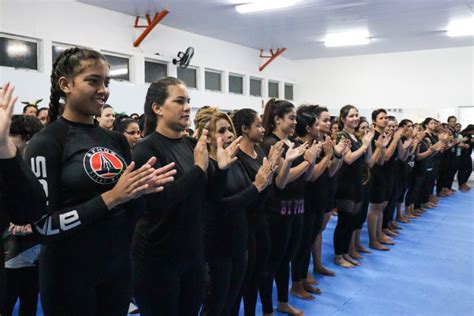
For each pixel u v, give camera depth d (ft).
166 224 5.20
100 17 23.73
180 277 5.47
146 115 5.83
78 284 4.26
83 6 22.85
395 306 10.01
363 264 13.09
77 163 4.30
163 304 5.28
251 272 7.53
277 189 8.36
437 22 27.81
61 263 4.23
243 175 7.29
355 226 13.88
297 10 24.93
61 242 4.23
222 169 6.06
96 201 4.09
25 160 4.15
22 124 6.86
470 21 27.55
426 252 14.40
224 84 33.04
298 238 9.09
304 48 36.04
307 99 41.55
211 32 29.96
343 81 39.83
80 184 4.27
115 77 25.04
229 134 6.76
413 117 37.06
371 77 38.65
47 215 4.09
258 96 37.04
